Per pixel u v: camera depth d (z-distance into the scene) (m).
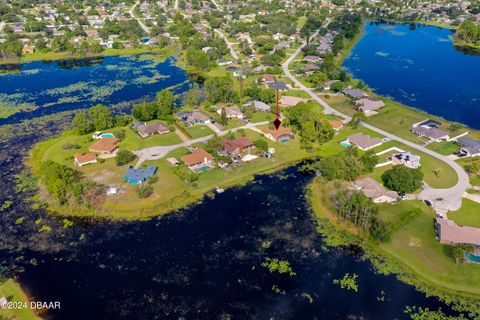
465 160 140.38
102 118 162.75
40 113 185.50
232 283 90.94
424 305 85.00
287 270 94.31
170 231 106.81
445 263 94.62
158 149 147.88
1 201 119.69
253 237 104.75
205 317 82.81
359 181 124.56
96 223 109.81
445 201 117.31
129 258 98.06
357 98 194.25
